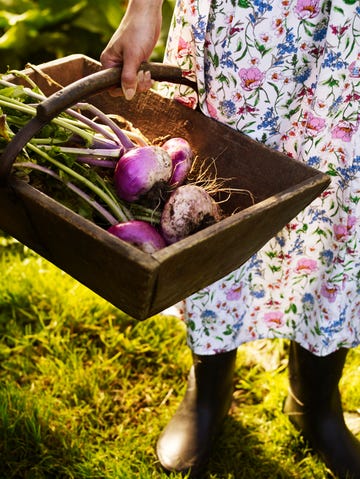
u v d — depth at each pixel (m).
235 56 1.30
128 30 1.24
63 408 1.80
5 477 1.62
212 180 1.36
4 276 2.14
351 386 1.88
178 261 1.01
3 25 2.85
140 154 1.24
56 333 2.00
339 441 1.69
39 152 1.22
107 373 1.91
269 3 1.24
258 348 2.03
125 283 1.02
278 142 1.41
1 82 1.30
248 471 1.70
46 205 1.06
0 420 1.72
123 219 1.25
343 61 1.26
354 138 1.33
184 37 1.36
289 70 1.31
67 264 1.16
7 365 1.91
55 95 1.09
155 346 1.99
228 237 1.09
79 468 1.63
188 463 1.66
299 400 1.74
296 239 1.48
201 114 1.38
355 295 1.54
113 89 1.30
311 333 1.59
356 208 1.39
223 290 1.53
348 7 1.21
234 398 1.89
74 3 2.89
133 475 1.61
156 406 1.85
